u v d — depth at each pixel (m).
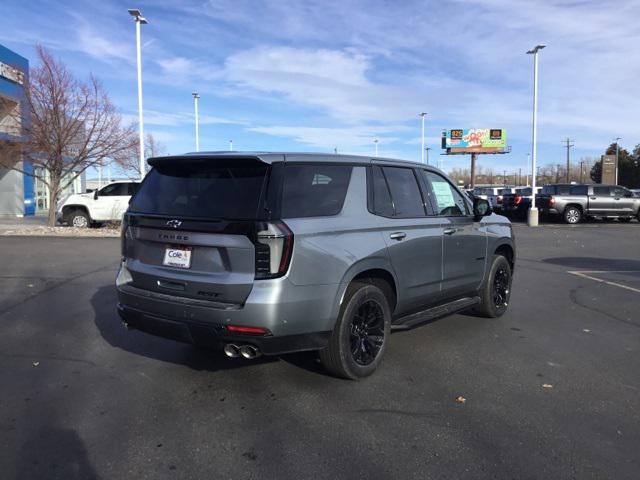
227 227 3.97
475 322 6.67
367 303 4.60
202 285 4.06
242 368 4.93
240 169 4.23
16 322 6.48
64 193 36.00
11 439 3.58
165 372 4.83
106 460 3.32
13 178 29.41
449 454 3.40
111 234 16.84
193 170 4.48
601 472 3.20
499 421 3.87
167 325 4.24
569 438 3.62
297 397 4.29
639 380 4.70
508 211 28.17
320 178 4.39
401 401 4.21
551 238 17.62
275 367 4.95
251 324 3.88
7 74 22.48
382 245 4.67
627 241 16.64
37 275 9.67
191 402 4.19
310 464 3.29
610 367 5.03
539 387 4.52
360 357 4.62
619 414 4.00
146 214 4.47
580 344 5.75
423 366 5.02
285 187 4.11
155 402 4.18
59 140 17.12
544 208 24.55
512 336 6.04
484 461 3.32
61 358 5.20
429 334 6.11
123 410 4.04
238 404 4.15
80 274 9.79
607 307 7.53
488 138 79.75
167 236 4.28
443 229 5.55
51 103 16.88
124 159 19.39
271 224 3.89
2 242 14.83
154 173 4.75
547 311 7.28
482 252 6.34
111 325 6.36
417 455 3.39
